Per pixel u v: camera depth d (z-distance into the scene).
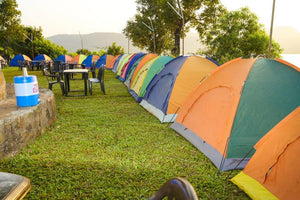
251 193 2.85
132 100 8.39
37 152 3.85
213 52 23.73
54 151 3.90
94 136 4.70
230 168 3.46
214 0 32.31
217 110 4.13
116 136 4.74
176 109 5.80
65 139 4.48
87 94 9.45
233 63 4.37
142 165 3.53
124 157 3.80
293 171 2.60
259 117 3.65
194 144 4.31
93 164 3.49
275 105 3.63
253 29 22.97
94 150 4.05
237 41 22.59
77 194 2.81
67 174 3.21
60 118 5.88
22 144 3.90
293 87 3.65
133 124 5.53
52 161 3.54
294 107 3.53
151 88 7.07
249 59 4.19
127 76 12.92
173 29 34.97
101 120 5.81
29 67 24.89
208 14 32.50
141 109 7.04
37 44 51.34
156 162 3.66
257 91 3.74
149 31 36.81
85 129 5.08
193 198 0.86
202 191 2.96
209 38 33.47
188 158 3.85
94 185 2.98
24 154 3.73
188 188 0.90
